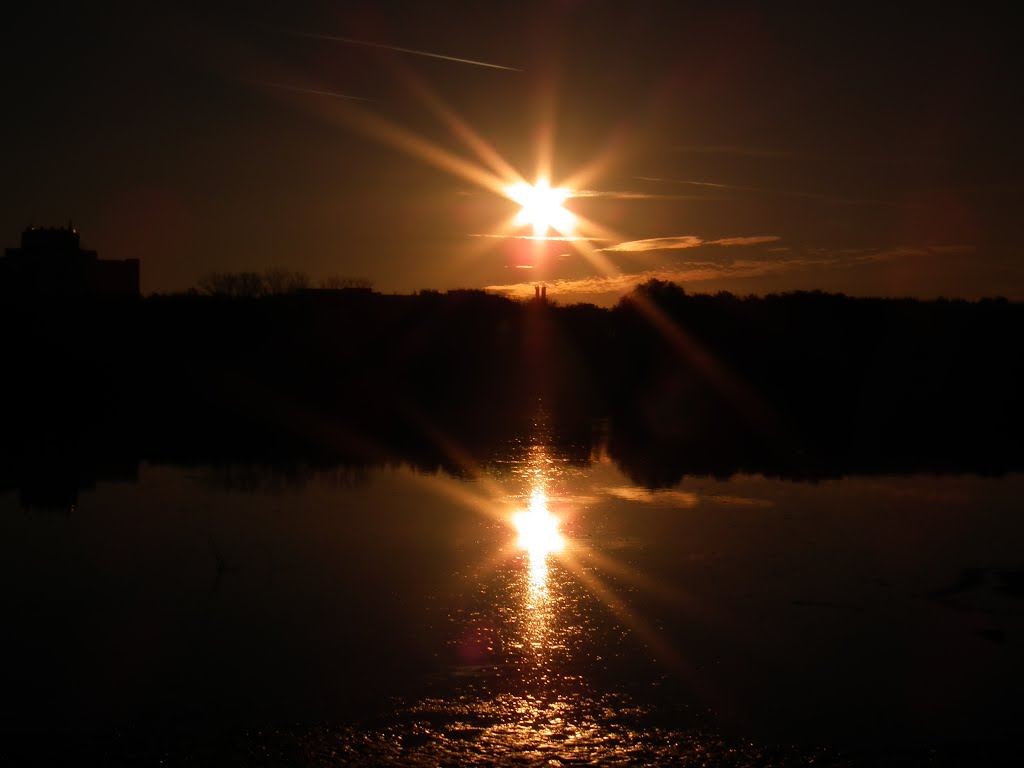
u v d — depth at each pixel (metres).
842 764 11.06
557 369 77.69
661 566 19.56
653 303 83.56
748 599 17.30
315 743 11.55
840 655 14.49
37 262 102.12
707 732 11.85
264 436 44.03
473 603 16.97
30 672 13.75
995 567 19.61
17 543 21.41
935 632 15.48
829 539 22.12
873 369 73.62
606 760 11.16
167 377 65.38
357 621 16.02
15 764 11.00
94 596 17.36
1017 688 13.25
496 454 38.59
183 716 12.27
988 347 73.19
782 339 78.44
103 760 11.11
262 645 14.83
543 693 13.04
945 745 11.52
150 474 32.22
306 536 22.20
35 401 57.72
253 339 72.44
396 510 25.55
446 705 12.63
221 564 19.47
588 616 16.33
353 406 58.47
